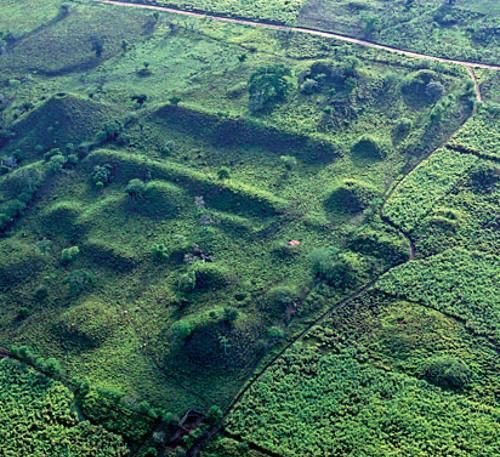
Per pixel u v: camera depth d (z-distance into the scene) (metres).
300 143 139.50
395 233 120.69
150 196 129.88
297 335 106.50
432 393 95.06
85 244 123.88
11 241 125.56
